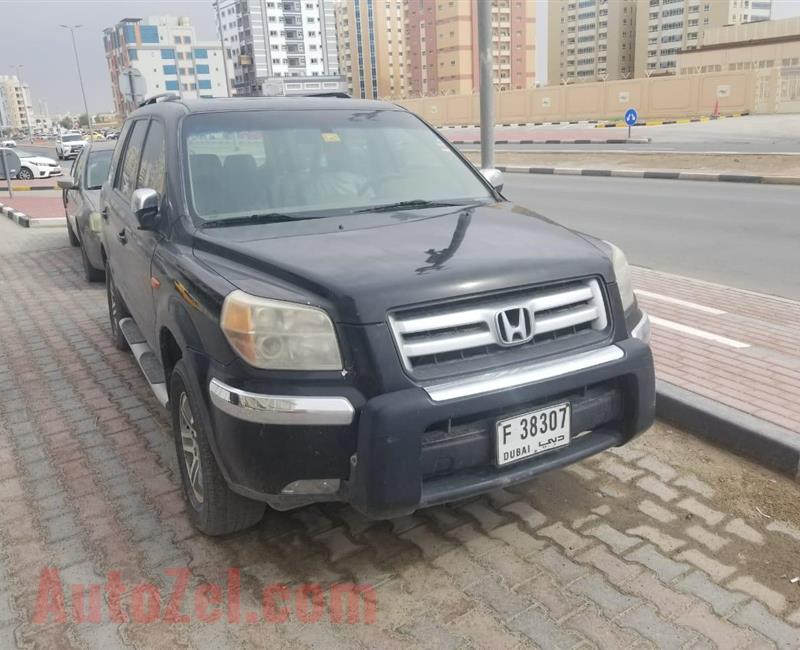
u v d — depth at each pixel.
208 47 132.50
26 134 171.88
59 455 4.20
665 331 5.67
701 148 23.97
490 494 3.57
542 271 2.87
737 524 3.25
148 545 3.27
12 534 3.40
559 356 2.84
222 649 2.62
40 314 7.40
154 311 3.81
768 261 8.45
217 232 3.34
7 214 16.42
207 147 3.78
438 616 2.74
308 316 2.61
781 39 57.22
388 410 2.51
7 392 5.22
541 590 2.86
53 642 2.69
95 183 9.49
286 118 4.05
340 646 2.61
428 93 112.94
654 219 11.74
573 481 3.67
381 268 2.75
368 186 3.85
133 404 4.93
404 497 2.56
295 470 2.62
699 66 62.91
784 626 2.62
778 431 3.77
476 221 3.46
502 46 111.88
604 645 2.55
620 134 33.06
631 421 3.05
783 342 5.35
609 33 136.62
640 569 2.96
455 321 2.67
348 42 135.12
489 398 2.62
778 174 16.23
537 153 26.25
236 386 2.67
